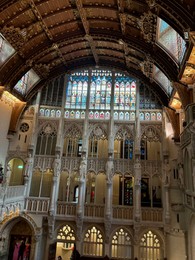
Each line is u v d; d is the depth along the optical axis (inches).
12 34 705.6
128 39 770.8
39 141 999.6
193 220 663.1
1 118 890.7
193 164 581.0
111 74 1056.2
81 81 1064.2
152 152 981.2
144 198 949.8
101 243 877.2
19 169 1054.4
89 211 897.5
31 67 877.2
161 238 856.3
